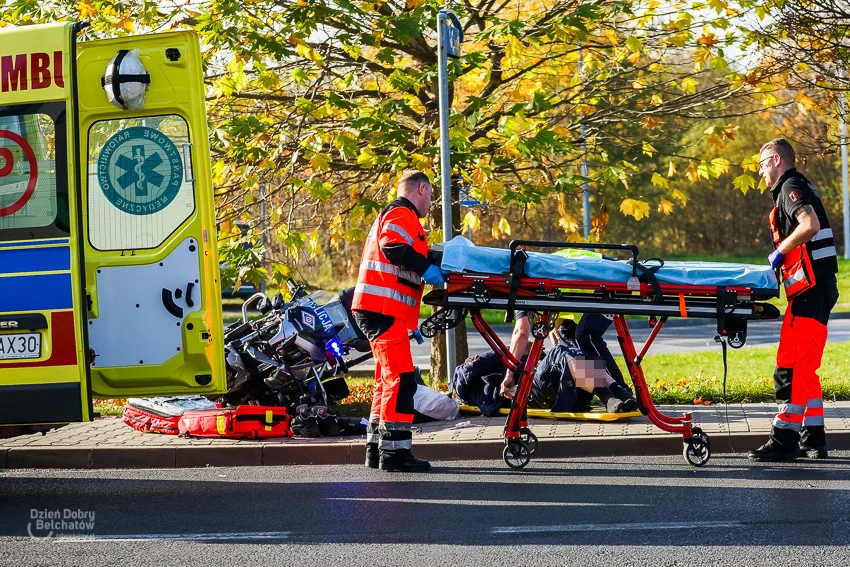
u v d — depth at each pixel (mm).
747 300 8203
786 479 7988
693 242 56750
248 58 11156
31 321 7516
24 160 7578
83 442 9672
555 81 13086
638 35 12367
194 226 8148
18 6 11664
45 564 5957
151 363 8188
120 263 8180
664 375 14977
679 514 6902
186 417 9953
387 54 10969
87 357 7531
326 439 9695
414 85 11062
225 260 11195
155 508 7484
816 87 11781
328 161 10914
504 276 8172
